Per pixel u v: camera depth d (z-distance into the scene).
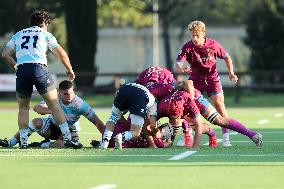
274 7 132.50
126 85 36.69
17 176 27.72
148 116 36.81
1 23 140.12
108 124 36.94
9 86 104.12
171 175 27.80
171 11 170.12
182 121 37.81
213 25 192.38
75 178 27.19
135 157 33.06
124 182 26.23
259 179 26.86
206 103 38.00
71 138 38.16
